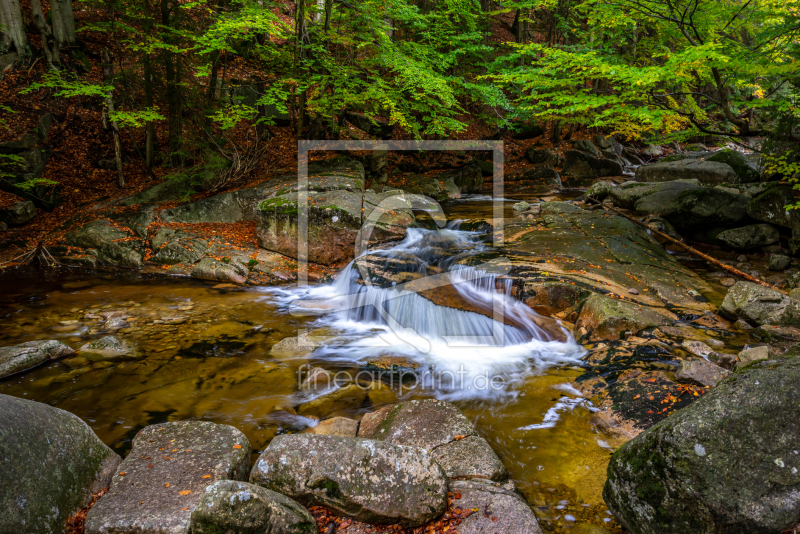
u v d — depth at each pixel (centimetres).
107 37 1370
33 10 1154
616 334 496
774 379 230
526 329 534
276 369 477
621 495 249
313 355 511
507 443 348
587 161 1523
